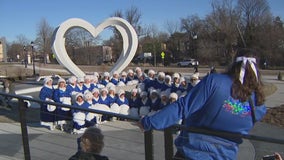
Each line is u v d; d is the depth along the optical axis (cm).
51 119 1195
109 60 8250
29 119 1240
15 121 1273
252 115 324
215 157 326
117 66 2236
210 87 314
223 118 316
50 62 8988
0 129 1128
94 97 1411
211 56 8212
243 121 320
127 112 1456
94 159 432
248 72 316
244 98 313
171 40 9450
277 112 1609
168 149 353
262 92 324
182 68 6556
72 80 1427
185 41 9262
